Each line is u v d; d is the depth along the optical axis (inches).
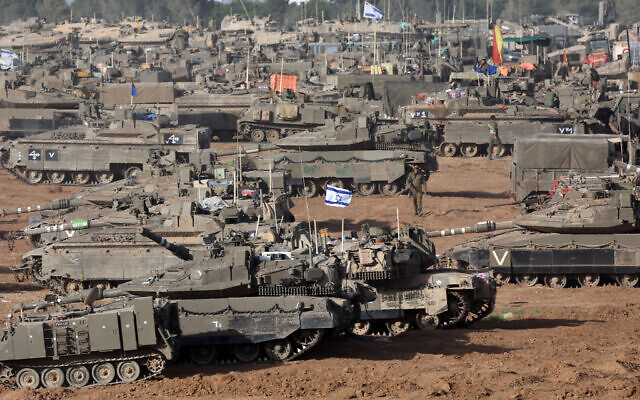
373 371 3139.8
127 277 4884.4
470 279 3865.7
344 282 3727.9
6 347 3068.4
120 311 3110.2
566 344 3563.0
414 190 7111.2
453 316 3971.5
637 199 4874.5
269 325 3319.4
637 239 4881.9
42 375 3139.8
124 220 5103.3
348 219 7165.4
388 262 3745.1
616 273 4881.9
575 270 4911.4
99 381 3152.1
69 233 5098.4
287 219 6082.7
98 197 6205.7
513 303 4574.3
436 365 3228.3
